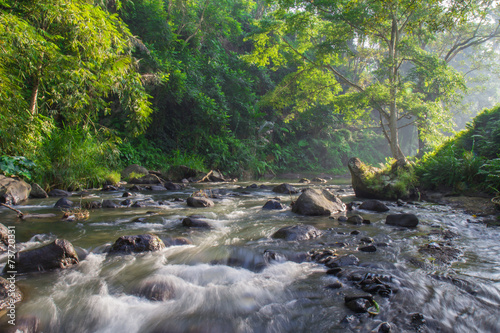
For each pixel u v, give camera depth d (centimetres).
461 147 977
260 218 549
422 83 1761
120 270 299
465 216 572
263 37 1672
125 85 876
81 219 517
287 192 1005
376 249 358
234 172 1897
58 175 879
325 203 611
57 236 408
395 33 1448
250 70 2433
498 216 558
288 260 330
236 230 455
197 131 1781
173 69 1571
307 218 552
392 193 837
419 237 418
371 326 204
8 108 634
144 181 1220
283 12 1531
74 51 789
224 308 234
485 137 878
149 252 351
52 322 216
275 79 2762
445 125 1498
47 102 941
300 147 2716
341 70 3116
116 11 1545
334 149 2812
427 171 878
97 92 905
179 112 1841
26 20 665
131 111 1142
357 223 501
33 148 747
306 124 2758
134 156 1437
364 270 291
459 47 2142
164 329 210
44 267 297
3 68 610
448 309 226
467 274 285
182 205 693
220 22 2084
